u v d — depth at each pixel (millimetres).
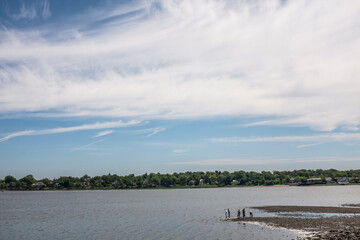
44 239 66875
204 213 109125
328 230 64500
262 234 63938
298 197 192125
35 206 161250
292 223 75562
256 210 111500
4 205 170875
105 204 168625
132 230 74812
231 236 63562
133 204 163750
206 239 62000
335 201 149875
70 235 70562
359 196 189750
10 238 68688
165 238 64750
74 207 150500
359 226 68188
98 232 73312
